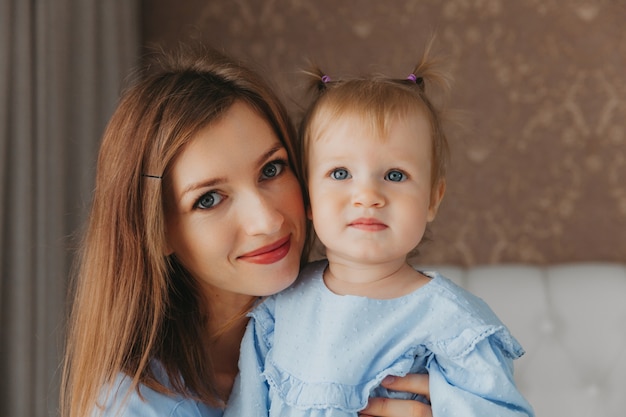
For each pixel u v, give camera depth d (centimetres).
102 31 233
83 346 125
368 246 111
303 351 114
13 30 194
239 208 117
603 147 244
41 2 202
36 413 200
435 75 133
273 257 117
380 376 110
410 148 113
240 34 261
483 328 109
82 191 220
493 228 251
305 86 138
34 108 201
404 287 116
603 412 203
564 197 247
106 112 233
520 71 246
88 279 126
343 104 116
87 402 122
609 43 241
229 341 133
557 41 244
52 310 205
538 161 247
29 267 196
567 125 245
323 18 257
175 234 121
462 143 250
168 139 116
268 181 120
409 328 112
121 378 123
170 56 134
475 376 109
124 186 120
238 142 116
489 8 247
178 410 122
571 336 208
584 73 243
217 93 118
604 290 211
